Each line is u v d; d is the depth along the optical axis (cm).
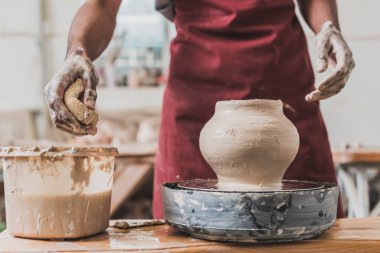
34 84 530
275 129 93
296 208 85
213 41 129
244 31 129
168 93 135
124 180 267
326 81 103
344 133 520
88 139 371
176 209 91
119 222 104
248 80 127
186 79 131
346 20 516
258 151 92
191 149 130
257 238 85
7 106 528
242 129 93
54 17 530
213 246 85
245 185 96
